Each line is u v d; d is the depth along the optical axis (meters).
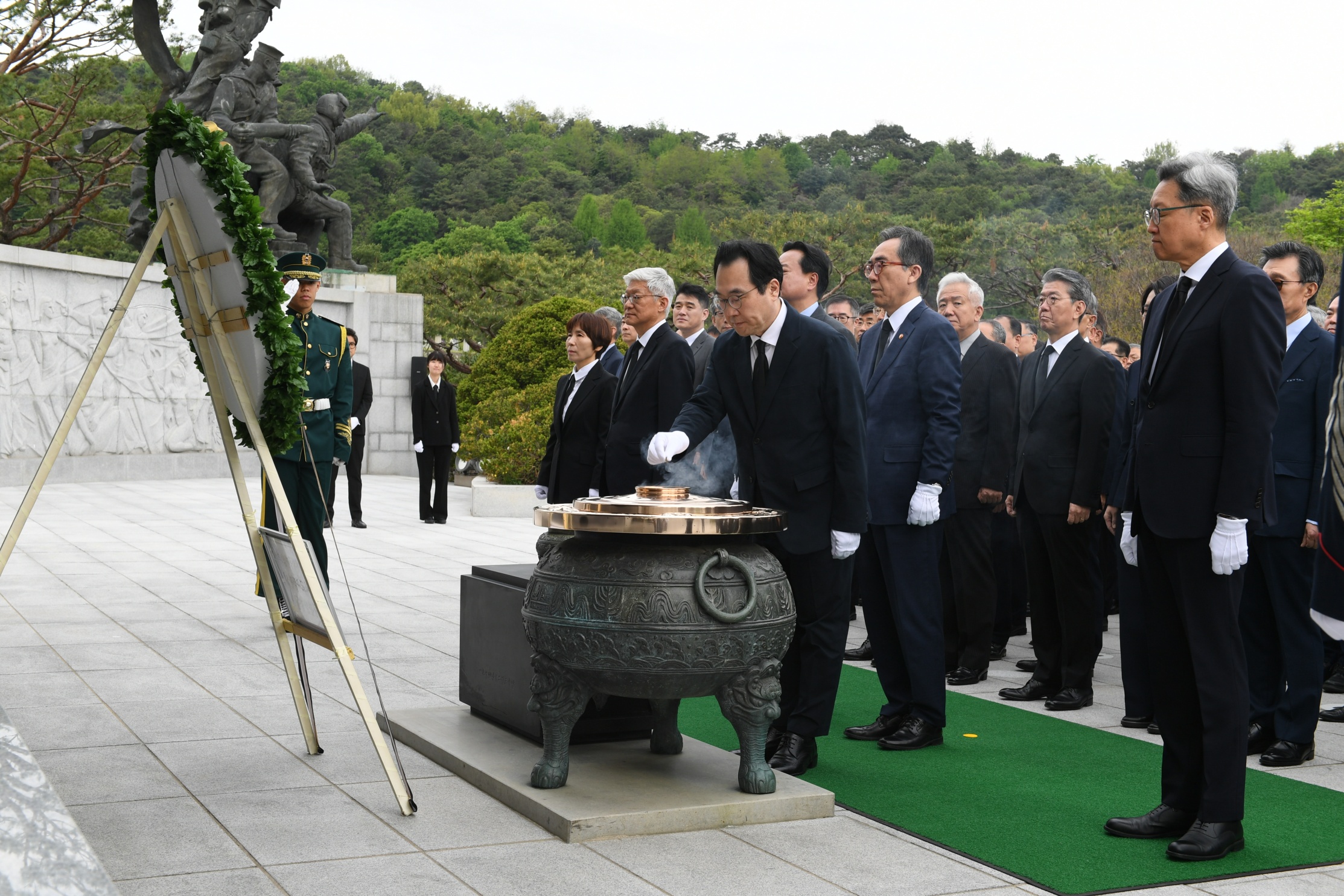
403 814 3.39
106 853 3.01
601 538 3.46
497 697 4.24
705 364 5.85
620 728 4.14
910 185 82.69
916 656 4.40
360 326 20.97
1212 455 3.25
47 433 16.64
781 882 2.93
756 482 4.04
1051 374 5.37
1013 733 4.68
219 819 3.31
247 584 7.86
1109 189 66.75
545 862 3.04
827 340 3.98
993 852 3.22
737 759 3.94
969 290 5.90
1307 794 3.88
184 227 3.66
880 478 4.46
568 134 107.69
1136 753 4.35
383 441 21.31
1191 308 3.30
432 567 9.20
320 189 20.75
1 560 3.42
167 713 4.49
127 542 10.16
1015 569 7.30
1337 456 2.93
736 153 113.69
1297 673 4.29
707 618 3.29
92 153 26.61
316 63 100.12
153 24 19.08
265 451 3.67
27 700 4.64
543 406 14.98
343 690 4.98
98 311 17.47
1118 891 2.94
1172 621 3.39
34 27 25.36
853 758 4.26
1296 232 34.41
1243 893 2.94
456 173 76.19
